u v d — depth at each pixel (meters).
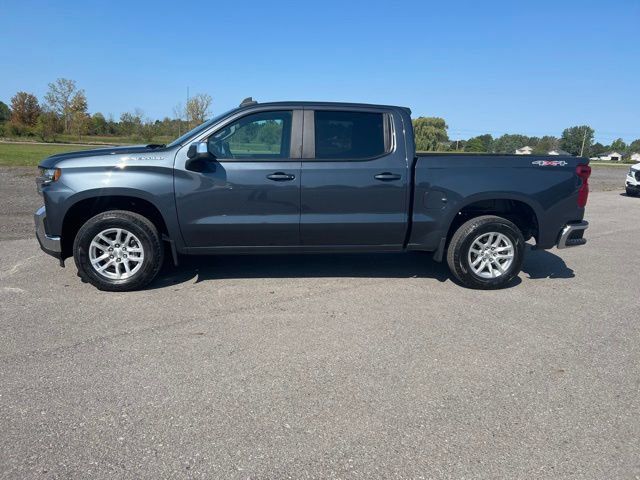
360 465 2.54
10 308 4.62
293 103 5.21
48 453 2.59
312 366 3.59
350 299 5.07
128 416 2.93
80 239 4.96
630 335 4.25
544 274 6.21
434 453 2.64
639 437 2.81
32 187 13.32
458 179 5.27
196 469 2.49
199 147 4.70
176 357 3.69
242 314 4.59
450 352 3.86
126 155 5.00
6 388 3.21
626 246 8.08
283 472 2.48
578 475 2.49
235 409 3.02
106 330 4.16
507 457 2.62
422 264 6.51
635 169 16.42
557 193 5.45
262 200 5.09
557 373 3.55
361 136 5.25
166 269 6.03
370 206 5.23
